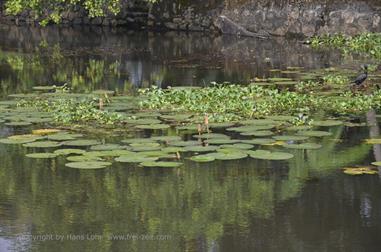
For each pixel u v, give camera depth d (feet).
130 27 122.11
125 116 51.29
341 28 100.58
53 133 46.75
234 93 57.72
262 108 53.01
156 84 67.92
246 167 41.45
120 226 33.30
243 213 34.71
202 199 36.42
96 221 33.83
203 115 51.57
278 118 50.01
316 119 50.72
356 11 99.86
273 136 45.27
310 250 30.89
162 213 34.76
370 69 72.54
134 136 46.11
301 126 48.34
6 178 39.68
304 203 35.86
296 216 34.32
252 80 67.97
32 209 35.24
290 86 64.69
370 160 42.16
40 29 125.49
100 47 99.86
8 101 57.41
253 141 43.86
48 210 35.19
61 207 35.50
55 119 50.14
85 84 68.64
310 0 103.96
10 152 44.70
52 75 75.05
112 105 55.72
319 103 55.93
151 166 40.22
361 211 34.83
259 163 42.19
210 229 32.94
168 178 39.50
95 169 41.16
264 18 107.34
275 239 31.91
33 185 38.55
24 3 92.63
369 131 48.24
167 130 47.67
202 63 82.33
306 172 40.32
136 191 37.55
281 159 40.55
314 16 102.99
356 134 47.62
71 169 41.16
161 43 102.58
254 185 38.42
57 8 101.86
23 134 47.09
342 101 55.77
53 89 65.62
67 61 86.63
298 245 31.32
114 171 40.68
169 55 89.97
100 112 50.88
